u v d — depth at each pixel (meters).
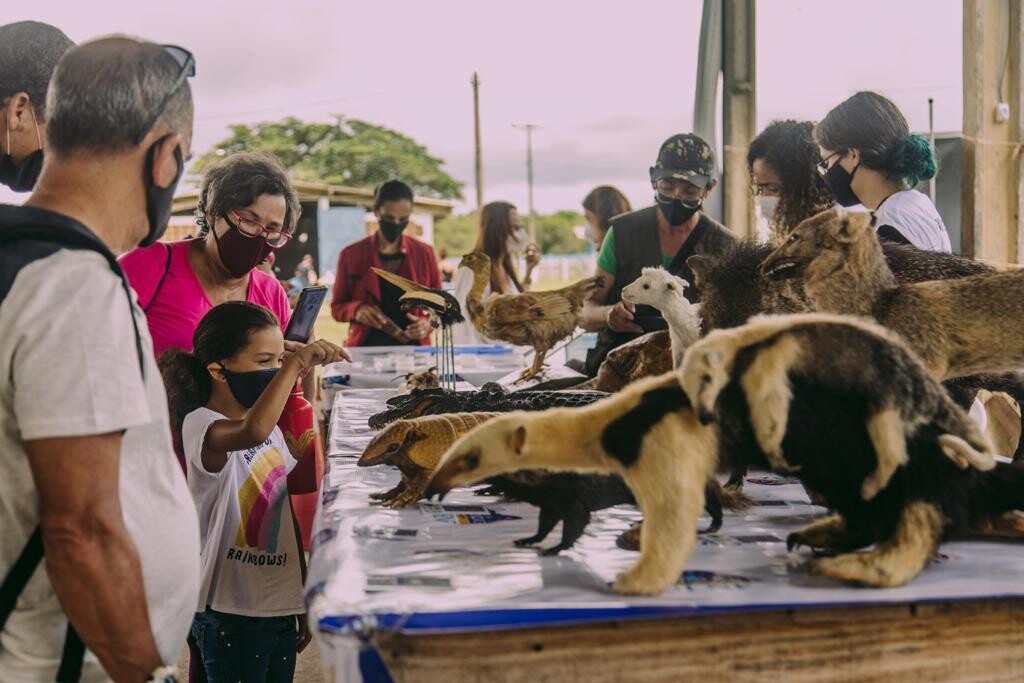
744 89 5.17
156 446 1.53
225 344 2.48
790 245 1.91
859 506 1.37
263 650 2.53
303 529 2.81
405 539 1.64
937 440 1.35
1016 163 4.45
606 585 1.35
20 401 1.35
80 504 1.35
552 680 1.23
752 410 1.30
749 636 1.26
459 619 1.21
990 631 1.30
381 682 1.20
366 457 1.87
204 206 2.94
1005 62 4.41
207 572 2.47
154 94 1.47
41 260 1.37
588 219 5.78
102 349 1.37
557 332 3.34
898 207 2.61
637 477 1.33
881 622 1.28
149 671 1.43
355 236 22.58
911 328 1.82
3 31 1.93
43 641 1.44
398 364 4.94
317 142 45.06
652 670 1.24
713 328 2.13
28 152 1.95
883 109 2.63
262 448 2.60
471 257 3.40
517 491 1.56
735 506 1.83
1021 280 1.77
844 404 1.32
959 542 1.55
